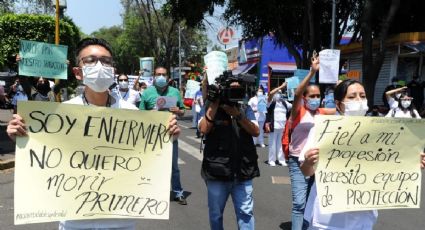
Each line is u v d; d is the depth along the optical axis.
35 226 5.10
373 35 20.23
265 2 17.88
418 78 16.05
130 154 2.57
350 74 14.42
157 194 2.61
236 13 19.48
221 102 3.78
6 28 22.58
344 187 2.72
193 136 14.33
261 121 12.62
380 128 2.77
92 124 2.51
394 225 5.50
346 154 2.72
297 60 18.56
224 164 3.78
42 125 2.41
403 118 2.80
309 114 4.55
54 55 9.60
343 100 2.98
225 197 3.87
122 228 2.57
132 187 2.57
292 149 4.62
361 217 2.79
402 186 2.83
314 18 19.48
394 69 17.20
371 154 2.77
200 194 6.75
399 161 2.82
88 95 2.70
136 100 7.67
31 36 22.94
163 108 5.91
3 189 6.75
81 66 2.61
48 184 2.42
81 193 2.48
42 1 23.42
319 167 2.68
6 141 11.17
